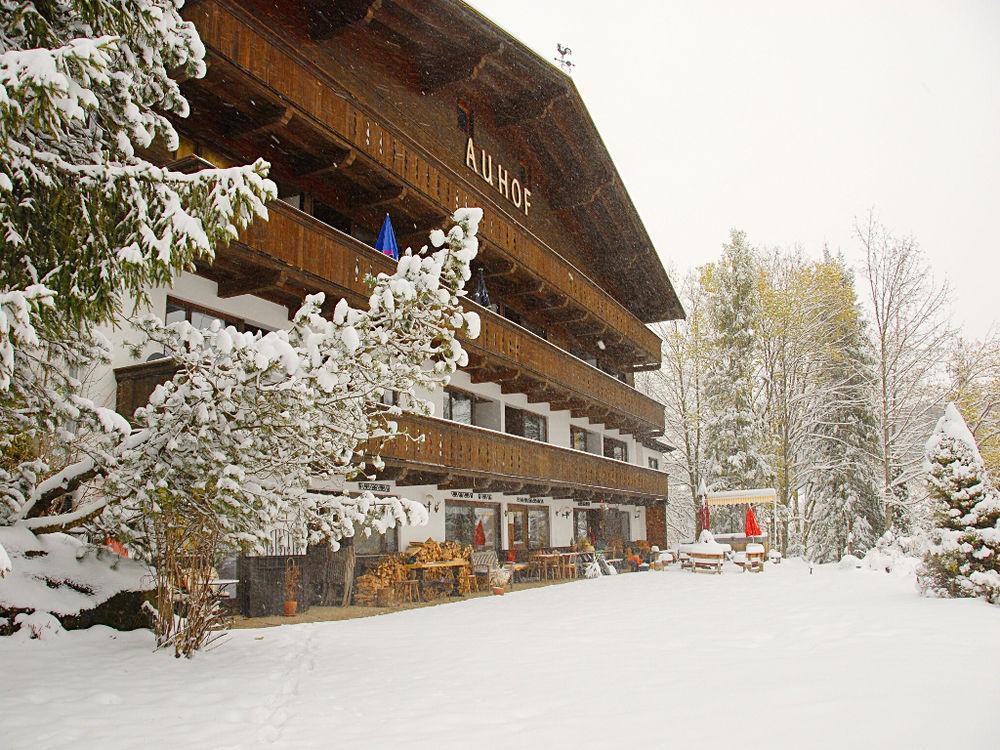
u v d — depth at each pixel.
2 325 5.33
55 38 6.88
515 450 22.12
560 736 5.53
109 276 7.12
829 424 41.78
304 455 8.59
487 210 21.31
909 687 6.90
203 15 12.54
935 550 15.55
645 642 10.63
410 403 9.10
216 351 8.17
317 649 9.98
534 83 23.58
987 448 36.00
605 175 27.80
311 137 15.48
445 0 18.66
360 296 16.05
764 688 7.10
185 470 8.09
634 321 32.53
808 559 35.53
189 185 7.09
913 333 37.00
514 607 16.05
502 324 21.77
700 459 43.22
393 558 17.28
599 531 32.38
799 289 40.94
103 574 9.72
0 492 9.17
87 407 8.12
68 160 7.41
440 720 6.10
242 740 5.48
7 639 8.39
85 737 5.45
